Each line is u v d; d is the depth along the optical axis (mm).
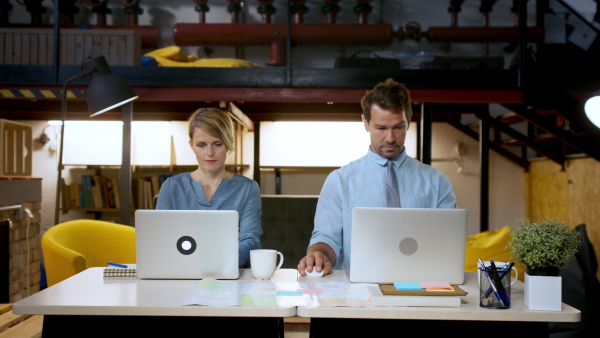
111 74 3084
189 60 4508
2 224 3439
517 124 5734
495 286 1402
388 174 2066
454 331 1459
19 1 4844
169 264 1699
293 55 5195
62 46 3764
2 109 4566
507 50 5105
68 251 2338
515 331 1455
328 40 4754
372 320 1458
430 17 5297
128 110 3723
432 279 1625
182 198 2188
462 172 5738
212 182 2238
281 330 2037
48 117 5078
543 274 1397
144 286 1618
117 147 5180
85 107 4586
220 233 1695
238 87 3766
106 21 5066
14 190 3648
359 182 2082
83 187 5230
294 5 4953
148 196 5133
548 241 1381
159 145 5113
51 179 5422
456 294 1407
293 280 1713
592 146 4145
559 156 5012
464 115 5883
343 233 2064
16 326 2400
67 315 1443
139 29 4852
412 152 5570
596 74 4496
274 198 4285
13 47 3787
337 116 5199
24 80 3674
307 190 5715
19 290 3732
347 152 5246
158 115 5082
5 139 3773
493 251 3703
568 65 4535
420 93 3766
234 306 1371
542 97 3830
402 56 4105
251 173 5516
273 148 5281
